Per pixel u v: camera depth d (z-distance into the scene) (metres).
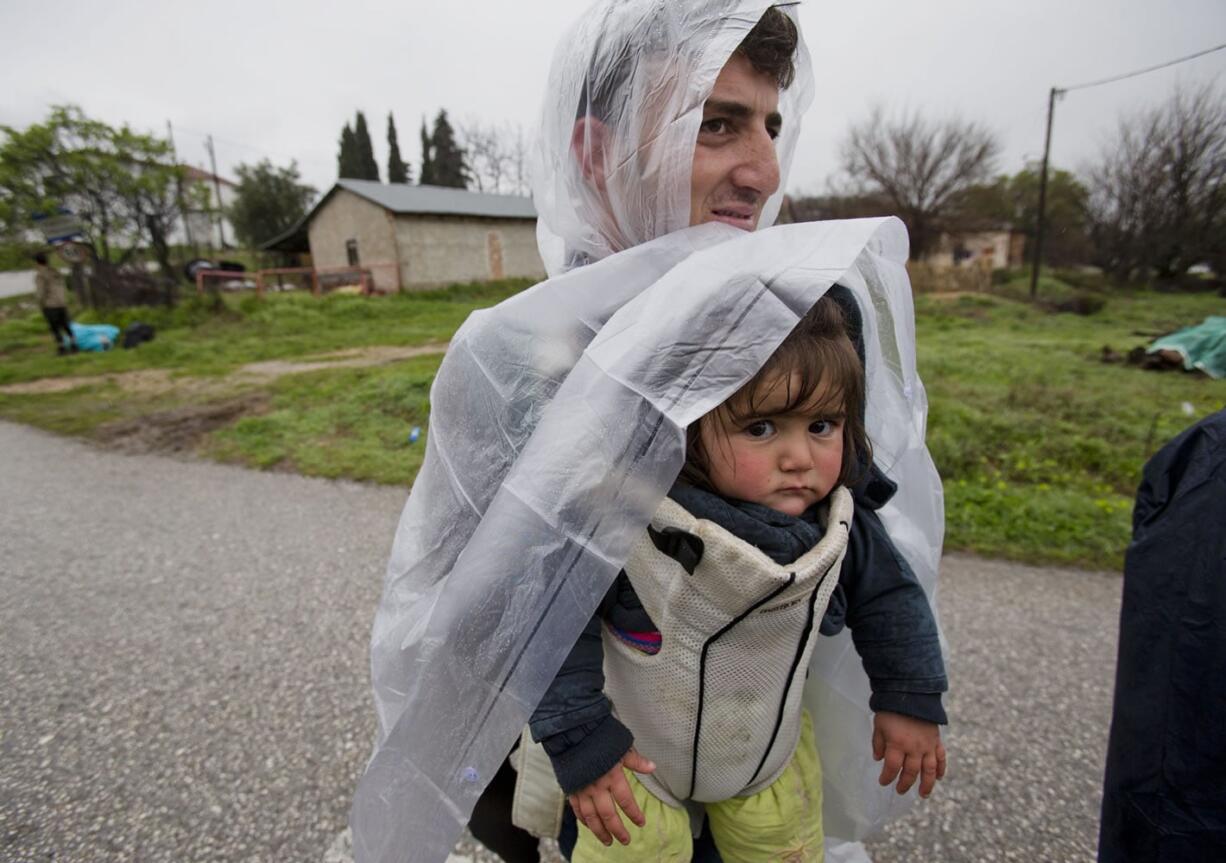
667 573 0.86
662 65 0.94
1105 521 3.83
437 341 12.29
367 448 5.53
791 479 0.88
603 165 1.02
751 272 0.81
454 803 0.85
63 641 2.86
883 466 1.17
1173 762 0.93
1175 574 0.92
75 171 18.78
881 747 1.05
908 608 1.04
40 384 8.88
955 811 1.91
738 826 1.06
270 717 2.35
